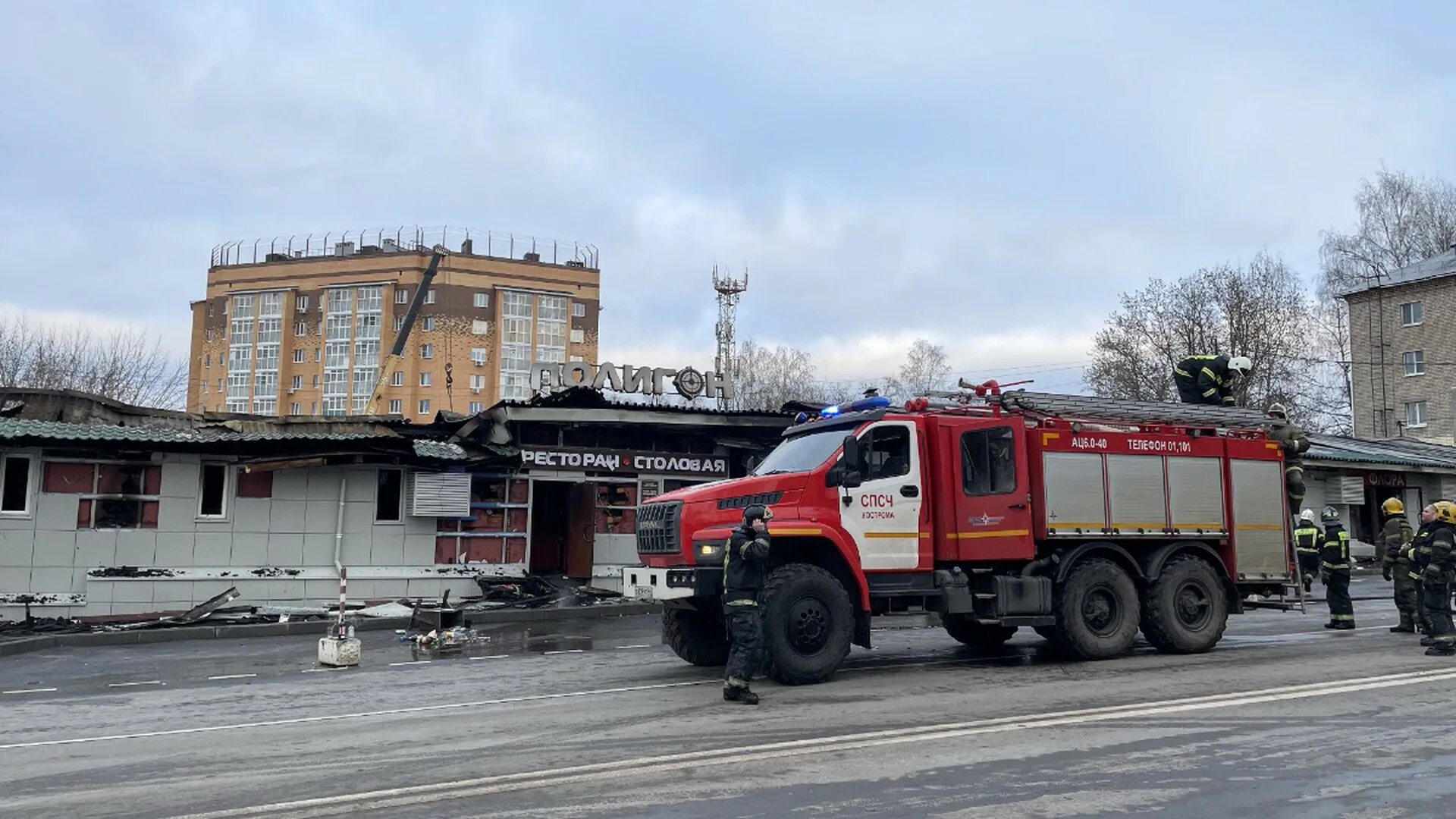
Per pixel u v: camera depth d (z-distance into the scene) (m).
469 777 6.63
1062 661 11.86
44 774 6.99
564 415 21.25
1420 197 56.16
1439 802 5.86
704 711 8.87
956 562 11.43
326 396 76.38
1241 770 6.56
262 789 6.43
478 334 77.12
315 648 14.98
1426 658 11.39
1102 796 5.98
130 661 13.65
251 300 79.06
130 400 36.00
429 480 19.91
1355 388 52.94
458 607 17.19
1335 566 14.98
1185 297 45.84
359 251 77.75
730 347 59.38
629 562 22.23
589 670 11.87
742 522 9.68
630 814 5.71
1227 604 12.77
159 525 18.17
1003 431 11.69
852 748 7.23
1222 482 12.80
